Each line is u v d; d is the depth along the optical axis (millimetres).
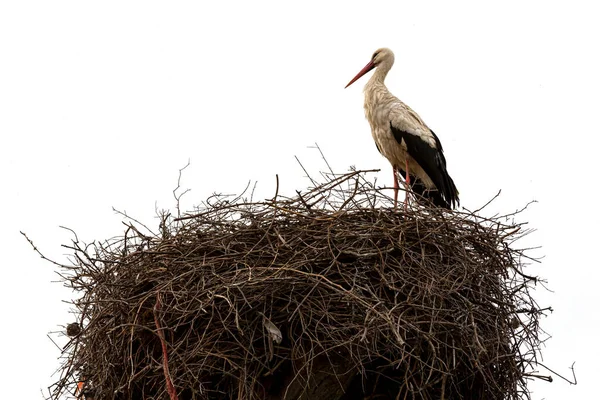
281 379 7895
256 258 8102
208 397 7922
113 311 8148
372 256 8094
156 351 7980
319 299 7680
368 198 8570
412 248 8320
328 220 8266
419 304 7754
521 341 8516
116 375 8164
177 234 8523
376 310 7438
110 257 8586
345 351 7758
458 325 7656
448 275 8086
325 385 7777
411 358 7934
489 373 8062
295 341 7578
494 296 8562
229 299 7379
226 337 7762
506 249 8883
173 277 8047
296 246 8086
